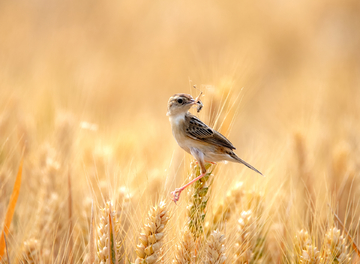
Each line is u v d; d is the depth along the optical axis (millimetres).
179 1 31062
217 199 8492
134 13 29906
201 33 28344
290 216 8742
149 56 26734
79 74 20500
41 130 12867
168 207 6770
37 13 29750
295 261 7766
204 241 7230
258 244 8359
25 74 19359
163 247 6836
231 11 31016
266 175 9445
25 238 8453
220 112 8500
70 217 8883
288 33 29828
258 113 20719
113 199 7172
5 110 12133
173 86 24500
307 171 11062
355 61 27203
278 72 26516
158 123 17531
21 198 10070
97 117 15148
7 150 11086
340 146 11984
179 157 11695
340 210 10141
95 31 28797
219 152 8664
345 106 17781
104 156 10258
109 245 6242
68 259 7754
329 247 7332
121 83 22844
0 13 25266
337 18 31547
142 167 10945
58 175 9305
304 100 15203
